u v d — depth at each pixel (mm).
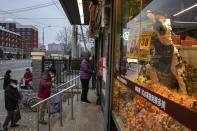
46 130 4512
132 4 2201
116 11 2785
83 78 5598
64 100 6277
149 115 1437
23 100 6375
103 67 4750
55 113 4984
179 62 1094
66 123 4059
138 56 1866
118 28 2773
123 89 2396
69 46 33906
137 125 1712
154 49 1461
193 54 992
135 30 2041
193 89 952
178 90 1076
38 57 9156
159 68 1348
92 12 4641
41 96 4809
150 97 1424
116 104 2736
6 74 7660
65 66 10211
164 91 1211
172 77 1148
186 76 1020
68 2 5227
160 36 1353
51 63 9555
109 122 2922
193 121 829
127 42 2387
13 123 4941
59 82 9273
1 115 5898
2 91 9828
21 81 8500
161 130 1182
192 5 1005
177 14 1149
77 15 6883
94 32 6465
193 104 899
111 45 2912
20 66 35000
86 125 3885
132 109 1943
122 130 2045
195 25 981
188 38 1027
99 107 5152
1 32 86062
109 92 2934
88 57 5629
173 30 1188
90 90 7898
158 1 1417
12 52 93812
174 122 1022
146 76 1598
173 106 1034
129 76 2166
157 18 1429
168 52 1217
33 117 5727
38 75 9062
